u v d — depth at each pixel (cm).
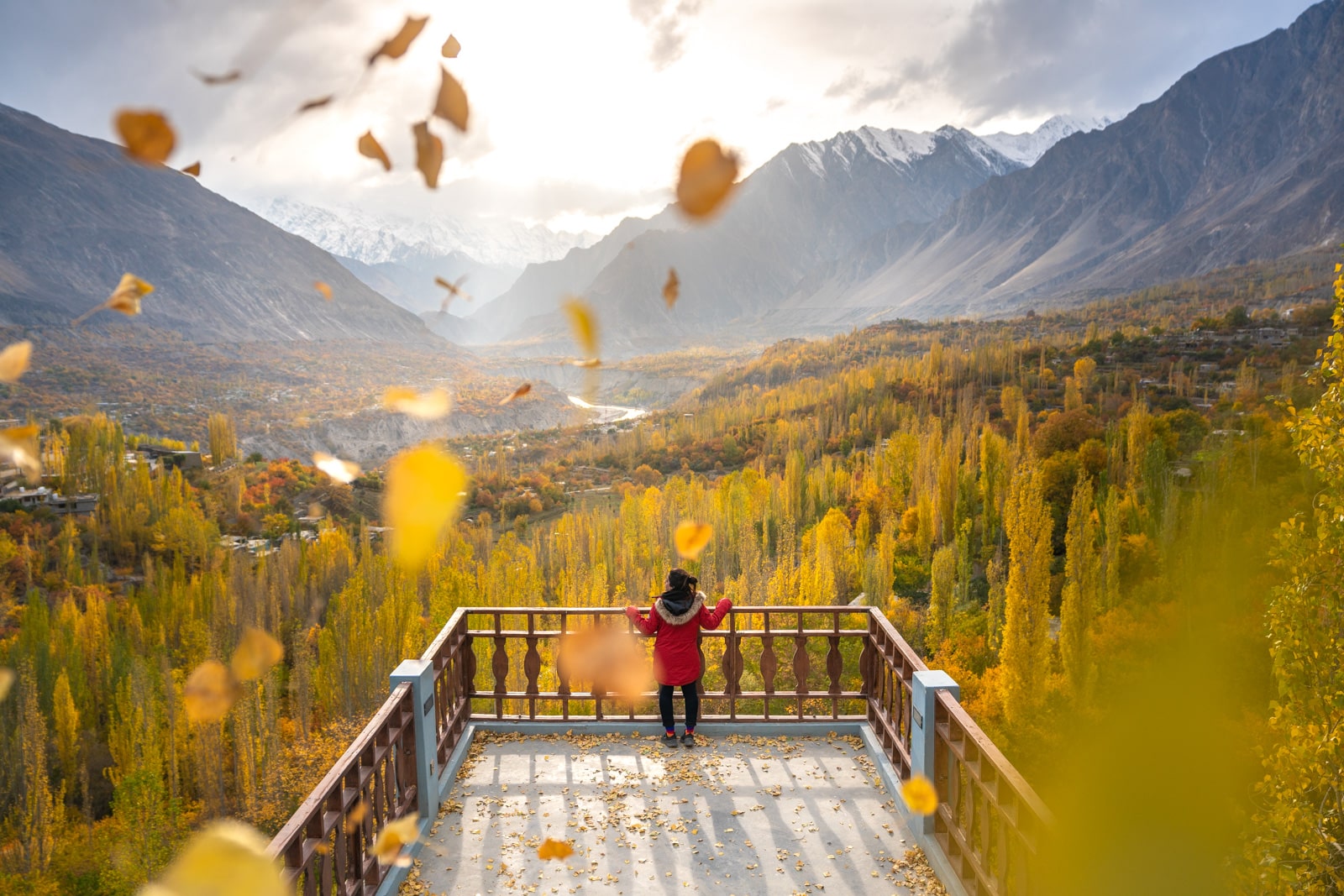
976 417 9594
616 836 454
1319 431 573
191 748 3981
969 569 5353
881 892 407
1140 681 136
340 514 7831
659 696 558
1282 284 18412
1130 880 131
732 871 423
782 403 14850
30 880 3256
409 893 407
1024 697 2730
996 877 357
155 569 7188
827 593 4825
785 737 571
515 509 10356
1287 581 563
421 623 4825
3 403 14738
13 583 6450
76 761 4269
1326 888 507
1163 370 10062
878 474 8106
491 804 488
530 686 586
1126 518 4178
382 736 424
